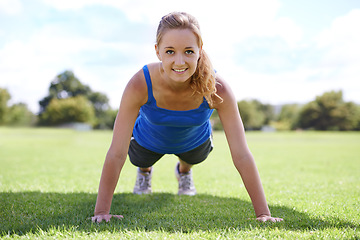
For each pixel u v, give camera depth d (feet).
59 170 18.63
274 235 6.23
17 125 200.13
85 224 7.01
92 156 28.55
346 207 9.04
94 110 236.43
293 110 209.77
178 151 10.03
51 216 7.88
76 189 12.17
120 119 7.79
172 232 6.56
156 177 16.55
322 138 82.79
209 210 8.62
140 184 11.73
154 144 9.80
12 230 6.65
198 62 7.32
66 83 238.07
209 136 10.14
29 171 17.87
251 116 204.03
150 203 9.68
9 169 18.58
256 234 6.30
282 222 7.13
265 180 15.21
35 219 7.52
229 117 7.91
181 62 6.61
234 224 7.11
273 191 12.06
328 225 7.02
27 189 11.87
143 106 8.20
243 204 9.49
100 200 7.57
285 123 205.26
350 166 21.58
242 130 7.96
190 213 8.27
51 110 208.23
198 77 7.33
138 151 10.25
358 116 196.34
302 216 7.89
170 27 6.60
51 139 64.18
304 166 21.50
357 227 6.90
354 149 40.27
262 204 7.64
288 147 44.62
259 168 20.31
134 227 6.79
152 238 6.01
